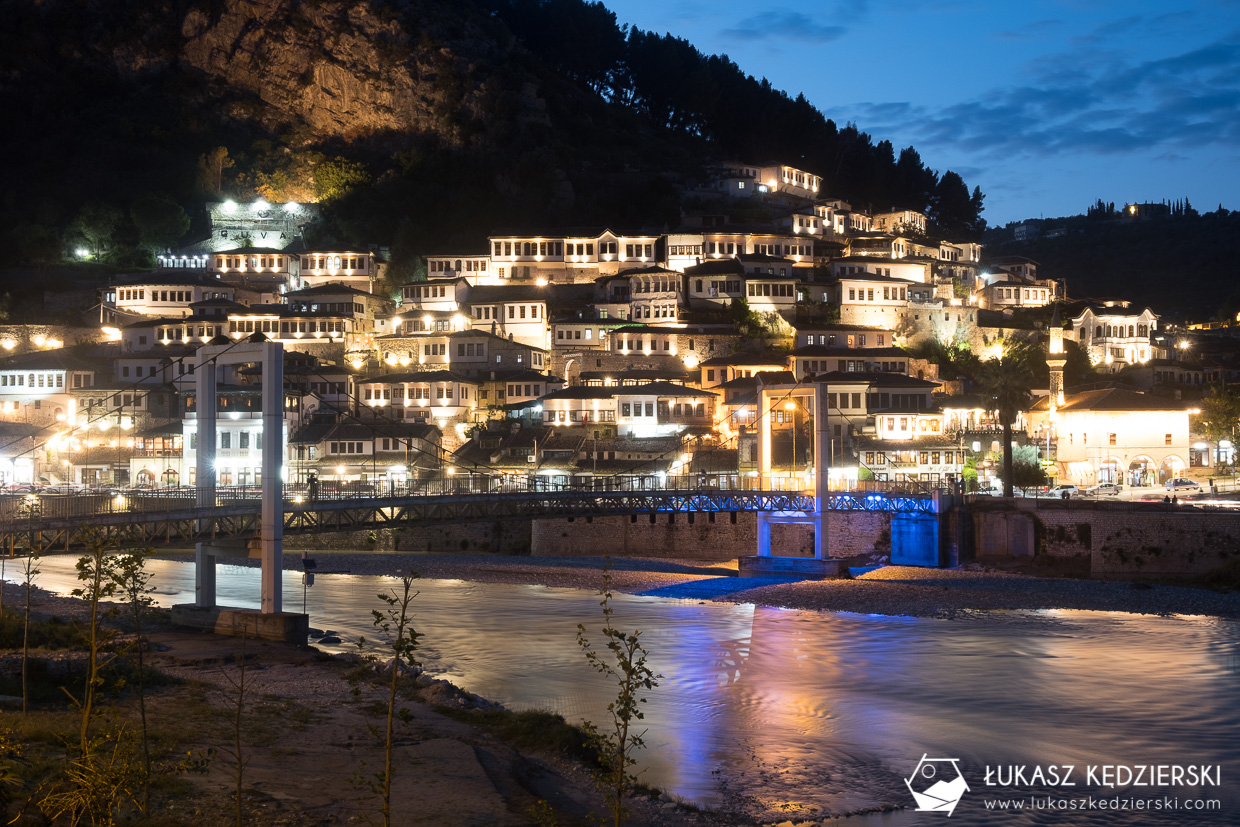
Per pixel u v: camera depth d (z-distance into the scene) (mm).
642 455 128500
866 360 144250
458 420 142125
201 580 70312
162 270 181750
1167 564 90500
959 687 56281
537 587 93375
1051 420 139250
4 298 177625
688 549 113125
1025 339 171875
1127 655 64188
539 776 38094
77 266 191000
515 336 161750
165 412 146500
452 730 43031
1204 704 52688
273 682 51250
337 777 35156
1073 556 94625
